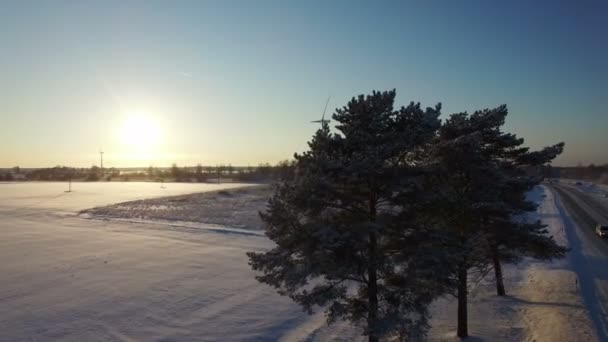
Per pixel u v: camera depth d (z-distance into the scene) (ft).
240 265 73.82
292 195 27.81
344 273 26.43
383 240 31.12
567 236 98.99
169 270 70.08
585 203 188.14
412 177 27.55
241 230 116.67
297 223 28.76
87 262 76.07
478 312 45.88
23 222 137.39
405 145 27.55
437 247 27.91
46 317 46.88
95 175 552.41
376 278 30.01
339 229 27.66
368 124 29.30
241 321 46.42
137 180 539.29
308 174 26.91
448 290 32.55
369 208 31.48
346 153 29.07
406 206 30.14
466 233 37.22
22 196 250.78
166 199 214.48
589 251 82.64
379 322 26.45
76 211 168.86
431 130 28.71
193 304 52.16
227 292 57.26
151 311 49.37
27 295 55.21
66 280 63.26
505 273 63.87
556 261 70.90
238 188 305.12
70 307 50.42
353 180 27.63
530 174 44.60
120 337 41.55
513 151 44.52
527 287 53.98
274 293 56.80
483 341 36.37
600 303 46.80
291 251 29.25
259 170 561.43
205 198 217.77
